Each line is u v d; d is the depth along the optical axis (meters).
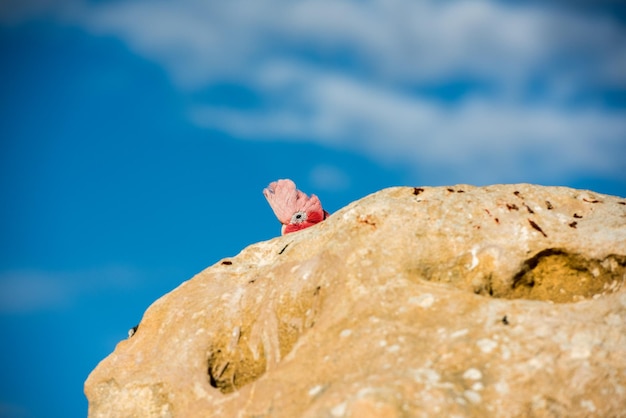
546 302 6.84
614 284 7.04
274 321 7.52
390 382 5.97
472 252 7.43
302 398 6.32
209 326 7.77
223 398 6.98
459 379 6.07
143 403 7.42
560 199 7.99
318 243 7.92
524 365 6.15
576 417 5.92
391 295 7.07
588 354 6.22
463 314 6.73
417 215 7.77
